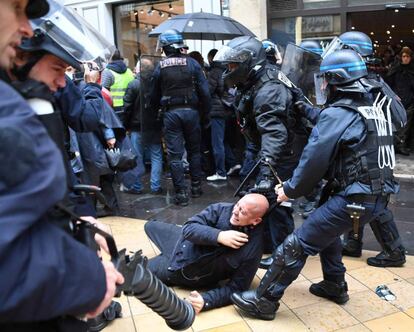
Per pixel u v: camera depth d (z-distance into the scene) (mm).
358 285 2996
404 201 4922
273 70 3131
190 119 4973
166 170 6816
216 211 2863
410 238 3852
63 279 764
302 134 3246
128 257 1146
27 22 978
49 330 898
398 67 7000
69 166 1285
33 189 723
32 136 753
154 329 2527
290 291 2945
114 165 3773
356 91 2314
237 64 3012
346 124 2307
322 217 2414
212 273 2812
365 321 2568
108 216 4680
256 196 2643
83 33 1373
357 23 9859
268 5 7098
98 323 2469
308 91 3738
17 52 1145
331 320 2584
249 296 2590
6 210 696
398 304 2742
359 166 2334
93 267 833
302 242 2473
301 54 3777
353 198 2354
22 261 713
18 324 838
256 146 3406
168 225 3271
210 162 6391
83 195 1460
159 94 5055
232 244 2633
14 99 785
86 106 2059
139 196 5535
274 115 2971
